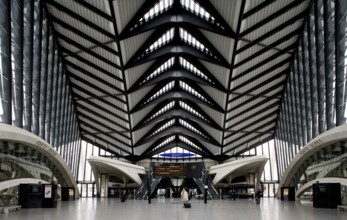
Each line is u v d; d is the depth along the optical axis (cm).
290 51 3531
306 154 3478
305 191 3819
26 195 2389
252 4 2544
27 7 2586
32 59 2770
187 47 3406
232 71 3422
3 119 2398
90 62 3556
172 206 2645
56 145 4088
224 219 1505
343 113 2538
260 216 1667
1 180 2477
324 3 2520
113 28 2753
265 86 4128
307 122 3491
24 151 2959
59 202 3478
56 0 2788
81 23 2931
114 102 4291
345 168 2633
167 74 3897
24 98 2795
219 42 3123
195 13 2931
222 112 4353
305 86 3384
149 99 4347
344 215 1739
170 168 4381
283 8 2719
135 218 1556
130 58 3281
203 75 3806
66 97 4250
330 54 2597
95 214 1798
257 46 3167
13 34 2433
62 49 3572
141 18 2869
